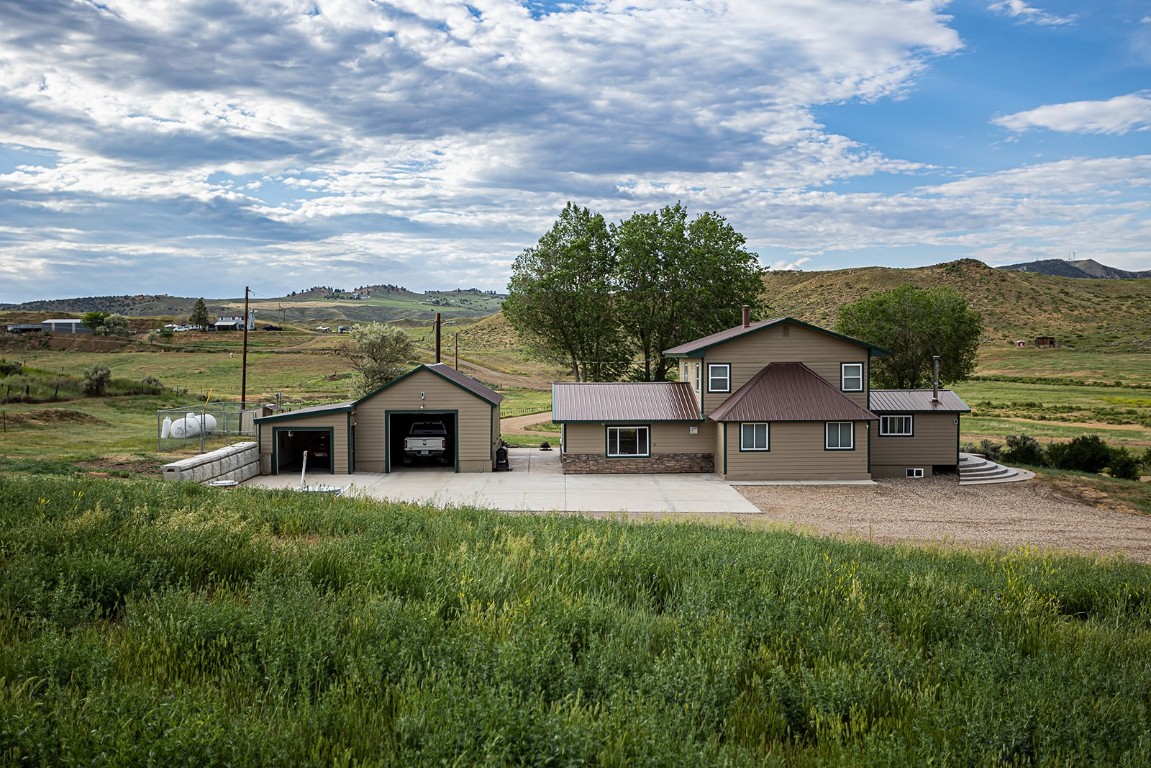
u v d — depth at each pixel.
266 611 6.75
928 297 51.66
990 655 6.98
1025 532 22.61
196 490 16.97
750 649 6.89
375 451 33.22
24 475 19.88
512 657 5.74
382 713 4.95
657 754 4.49
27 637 6.14
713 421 33.28
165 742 4.15
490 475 32.69
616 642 6.62
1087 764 5.06
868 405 33.59
